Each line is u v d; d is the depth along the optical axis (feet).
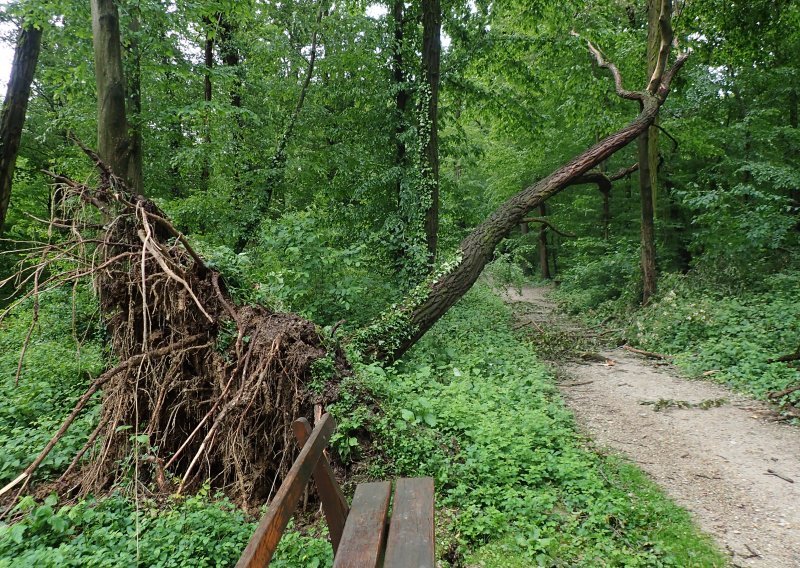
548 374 27.68
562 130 65.00
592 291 53.47
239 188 38.40
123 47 27.66
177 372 15.71
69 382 20.13
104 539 10.90
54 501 11.87
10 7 24.11
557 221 75.10
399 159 39.70
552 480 14.56
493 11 40.04
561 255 92.94
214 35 32.14
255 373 14.71
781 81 46.09
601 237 66.39
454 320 37.99
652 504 13.33
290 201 43.75
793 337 26.61
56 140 50.14
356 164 41.11
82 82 29.48
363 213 39.50
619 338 36.70
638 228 63.46
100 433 15.83
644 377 27.20
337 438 13.99
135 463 14.47
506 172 74.33
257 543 5.01
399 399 17.42
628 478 14.98
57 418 17.53
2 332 26.35
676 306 34.81
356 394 15.61
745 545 11.69
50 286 16.02
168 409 15.66
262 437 14.65
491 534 11.75
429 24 34.76
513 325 42.63
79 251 16.61
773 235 36.86
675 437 18.65
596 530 11.98
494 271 51.57
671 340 32.96
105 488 14.53
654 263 41.88
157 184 41.11
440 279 27.91
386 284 34.14
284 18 40.01
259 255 29.45
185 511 12.42
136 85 29.68
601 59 42.55
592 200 66.39
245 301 17.61
